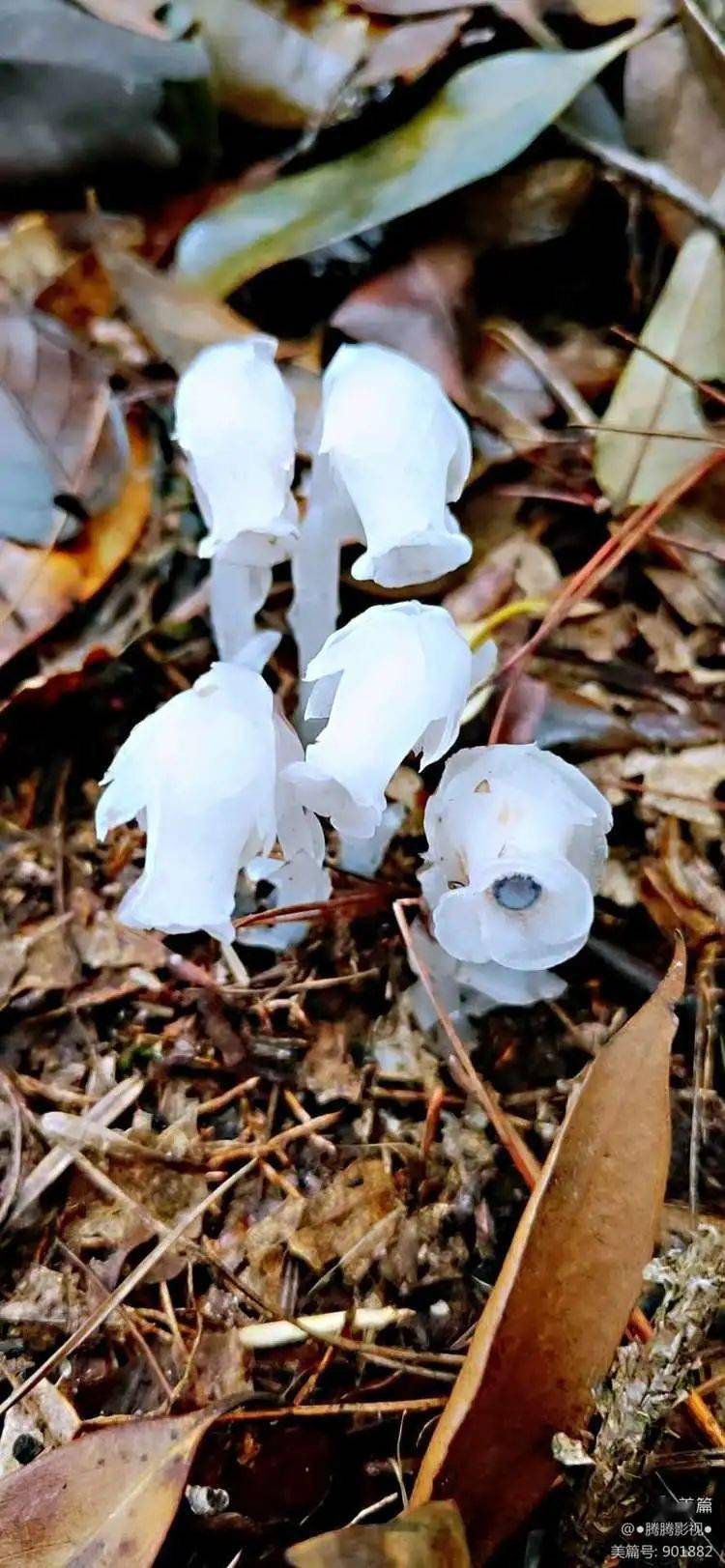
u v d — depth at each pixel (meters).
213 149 0.31
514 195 0.30
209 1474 0.24
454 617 0.30
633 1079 0.23
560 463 0.30
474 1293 0.25
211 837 0.24
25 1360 0.25
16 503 0.29
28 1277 0.25
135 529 0.30
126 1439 0.22
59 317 0.31
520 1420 0.22
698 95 0.30
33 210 0.31
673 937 0.28
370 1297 0.25
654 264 0.31
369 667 0.24
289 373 0.30
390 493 0.24
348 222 0.30
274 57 0.30
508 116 0.30
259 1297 0.25
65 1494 0.22
